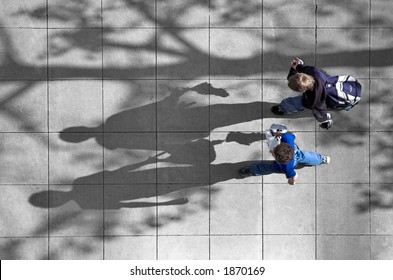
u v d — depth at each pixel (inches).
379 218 310.7
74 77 307.9
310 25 309.9
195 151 309.4
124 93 308.7
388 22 310.0
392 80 310.0
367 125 310.3
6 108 307.6
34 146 308.2
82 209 309.4
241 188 309.7
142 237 309.9
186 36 308.7
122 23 308.0
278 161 263.3
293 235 310.8
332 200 311.0
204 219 309.6
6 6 307.3
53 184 308.5
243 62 309.0
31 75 307.6
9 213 308.3
